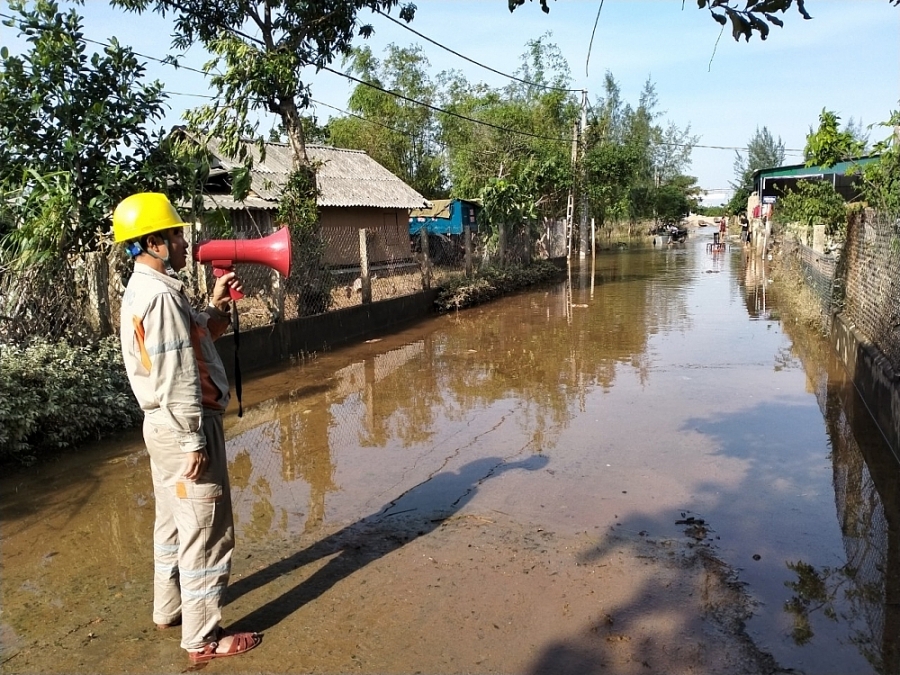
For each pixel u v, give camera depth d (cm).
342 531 419
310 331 998
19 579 367
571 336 1077
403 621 321
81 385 580
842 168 1678
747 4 251
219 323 333
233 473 521
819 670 284
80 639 313
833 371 805
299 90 1140
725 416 634
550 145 2931
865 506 442
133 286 284
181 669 291
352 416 666
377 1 1161
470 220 2372
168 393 274
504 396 727
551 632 311
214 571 297
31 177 665
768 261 2414
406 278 1402
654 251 3494
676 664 288
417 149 3353
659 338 1033
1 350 570
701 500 452
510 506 448
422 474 511
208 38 1151
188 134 1085
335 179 1895
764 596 339
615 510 438
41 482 499
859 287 800
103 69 693
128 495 477
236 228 1483
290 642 307
